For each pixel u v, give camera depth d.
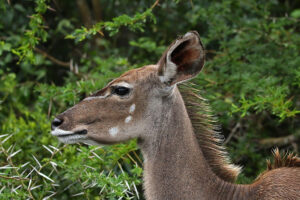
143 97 7.67
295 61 10.93
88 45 13.27
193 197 7.59
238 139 11.29
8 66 13.07
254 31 11.75
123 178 8.73
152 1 12.77
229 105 10.60
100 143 7.78
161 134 7.67
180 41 7.25
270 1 12.34
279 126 11.71
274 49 11.46
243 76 10.51
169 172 7.61
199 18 12.14
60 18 13.23
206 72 11.32
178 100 7.68
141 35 13.51
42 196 9.02
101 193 9.38
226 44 11.55
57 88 10.80
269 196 7.49
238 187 7.73
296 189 7.45
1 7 12.14
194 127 7.91
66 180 9.56
